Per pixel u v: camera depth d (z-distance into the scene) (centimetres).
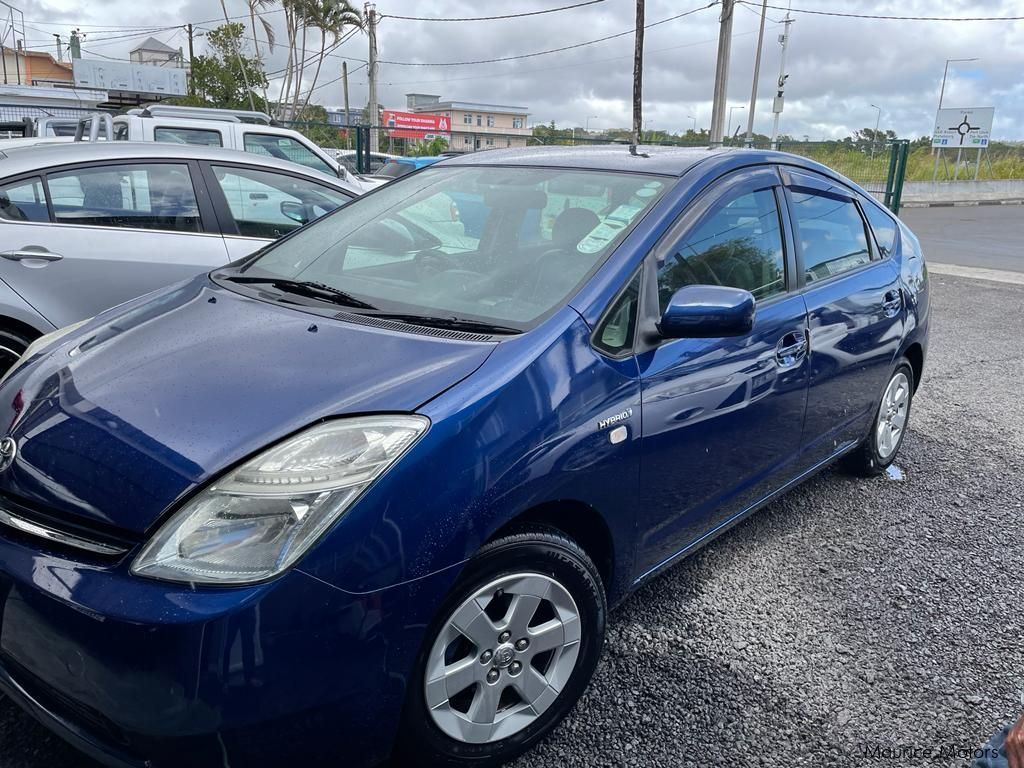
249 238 462
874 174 1798
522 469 195
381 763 207
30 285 396
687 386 246
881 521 376
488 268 255
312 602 166
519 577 202
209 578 164
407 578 176
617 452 222
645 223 252
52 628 169
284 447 177
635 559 247
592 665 228
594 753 223
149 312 260
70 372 222
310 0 3406
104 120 810
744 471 290
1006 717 244
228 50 3741
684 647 273
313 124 1470
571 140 2008
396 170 1410
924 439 491
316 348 212
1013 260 1419
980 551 349
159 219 437
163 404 195
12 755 210
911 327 400
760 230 298
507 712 212
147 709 161
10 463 195
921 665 268
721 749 227
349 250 290
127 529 172
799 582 318
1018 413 547
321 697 170
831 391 335
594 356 220
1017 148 3678
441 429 183
